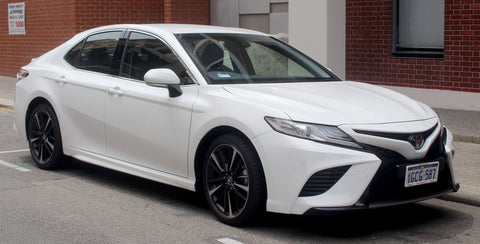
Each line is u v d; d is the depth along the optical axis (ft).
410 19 38.22
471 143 28.86
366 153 16.07
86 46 23.67
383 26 38.96
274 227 18.02
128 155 21.07
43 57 25.54
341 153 15.92
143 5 57.36
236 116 17.28
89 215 19.16
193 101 18.72
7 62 65.16
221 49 20.51
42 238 17.02
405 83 38.52
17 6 62.59
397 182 16.52
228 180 17.88
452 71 36.35
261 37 22.44
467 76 35.73
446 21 36.14
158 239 16.97
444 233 17.78
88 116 22.33
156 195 21.54
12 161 26.61
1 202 20.48
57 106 23.56
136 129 20.47
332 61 37.86
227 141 17.65
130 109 20.66
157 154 19.93
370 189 16.07
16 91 25.75
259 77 20.03
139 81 20.85
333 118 16.51
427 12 37.52
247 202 17.24
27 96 24.91
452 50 36.14
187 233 17.47
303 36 38.32
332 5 37.45
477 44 35.06
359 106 17.48
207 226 18.10
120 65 21.81
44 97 24.09
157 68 20.45
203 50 20.20
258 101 17.42
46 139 24.57
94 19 55.88
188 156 18.85
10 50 64.54
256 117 16.93
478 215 19.62
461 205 20.75
